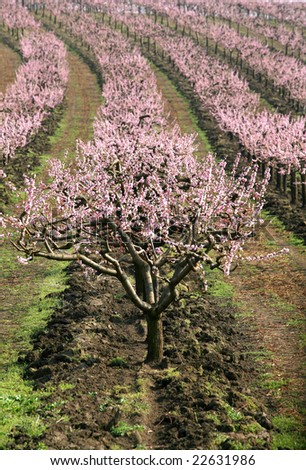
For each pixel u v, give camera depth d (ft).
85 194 104.17
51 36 645.10
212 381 89.81
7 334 115.55
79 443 71.26
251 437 73.31
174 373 90.74
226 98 392.47
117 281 141.28
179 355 97.40
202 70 480.64
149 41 652.89
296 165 222.89
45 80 443.32
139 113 317.01
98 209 97.86
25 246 90.38
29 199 89.81
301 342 107.76
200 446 70.95
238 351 105.29
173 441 72.49
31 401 83.87
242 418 77.66
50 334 109.19
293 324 116.26
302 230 181.16
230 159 289.94
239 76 518.78
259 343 108.58
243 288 139.44
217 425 75.41
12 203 213.66
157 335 96.22
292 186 220.64
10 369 98.78
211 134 344.28
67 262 160.45
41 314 123.54
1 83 492.95
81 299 126.21
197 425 75.15
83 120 388.16
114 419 75.72
